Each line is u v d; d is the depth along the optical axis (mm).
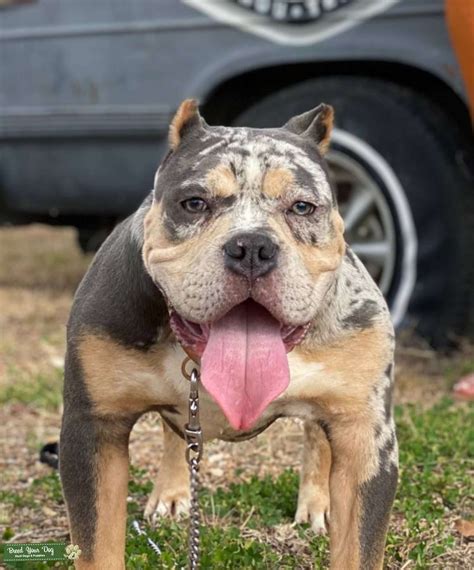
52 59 2789
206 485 1859
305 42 2510
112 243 1489
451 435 1990
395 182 2516
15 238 4613
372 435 1417
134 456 2004
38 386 2398
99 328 1403
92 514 1404
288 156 1369
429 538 1630
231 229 1305
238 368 1285
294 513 1753
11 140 2883
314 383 1410
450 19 2160
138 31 2674
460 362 2451
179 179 1363
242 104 2684
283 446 2008
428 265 2514
